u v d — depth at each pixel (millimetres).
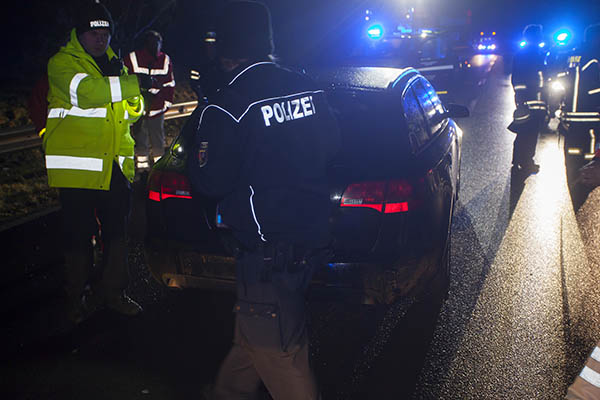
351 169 3086
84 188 3324
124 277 3578
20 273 4312
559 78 6191
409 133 3475
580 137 6105
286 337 2055
